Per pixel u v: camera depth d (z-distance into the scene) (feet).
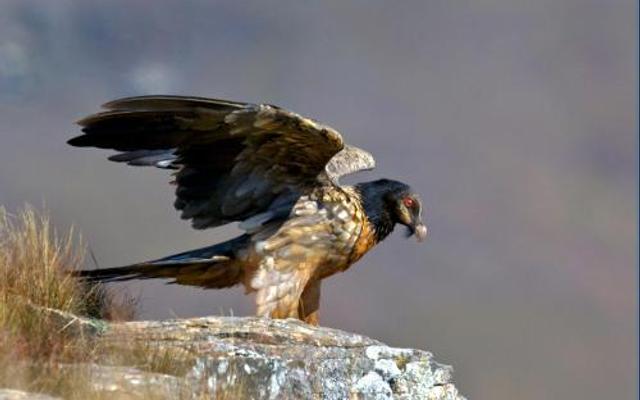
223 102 48.44
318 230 51.80
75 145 49.73
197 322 46.98
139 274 50.42
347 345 47.24
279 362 44.91
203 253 51.47
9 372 39.17
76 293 45.73
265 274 51.39
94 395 39.75
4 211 46.34
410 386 47.34
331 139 49.80
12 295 43.34
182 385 41.86
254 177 51.60
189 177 51.60
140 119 49.49
